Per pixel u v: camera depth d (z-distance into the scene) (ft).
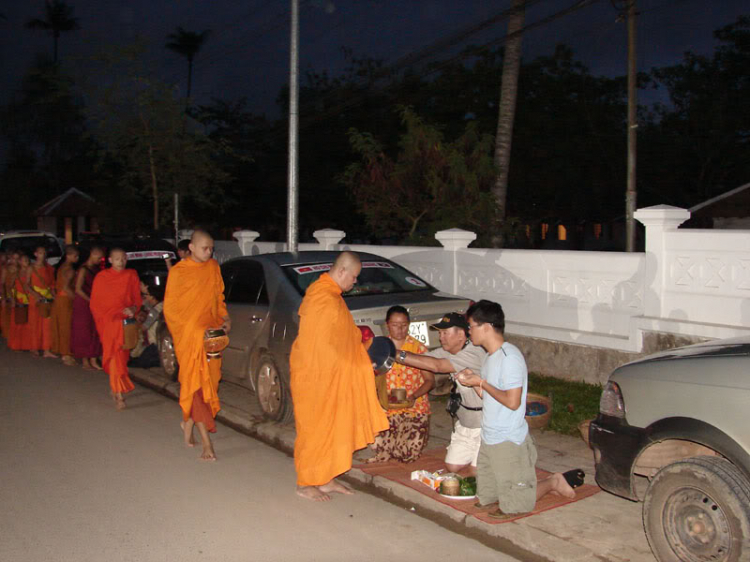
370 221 47.32
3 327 41.04
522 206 97.40
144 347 33.27
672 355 13.60
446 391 21.67
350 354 17.26
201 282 20.56
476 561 14.07
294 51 35.99
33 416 25.35
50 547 14.67
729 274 22.30
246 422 23.85
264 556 14.26
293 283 22.95
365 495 17.76
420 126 45.16
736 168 95.66
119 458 20.62
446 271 32.42
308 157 88.12
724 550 11.78
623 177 96.84
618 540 14.29
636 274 25.07
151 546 14.71
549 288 27.99
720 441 12.25
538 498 15.92
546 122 90.27
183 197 67.10
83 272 33.27
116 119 64.80
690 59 95.25
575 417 22.25
